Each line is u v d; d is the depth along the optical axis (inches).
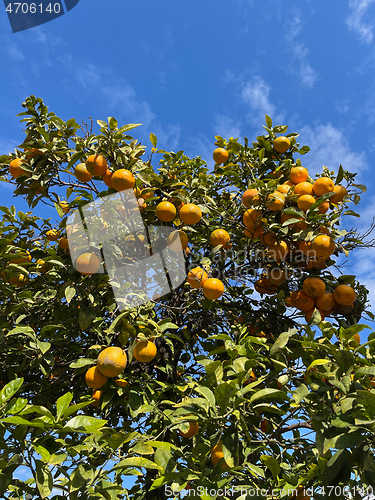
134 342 108.7
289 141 183.3
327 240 132.9
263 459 79.7
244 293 199.6
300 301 137.0
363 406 70.9
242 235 165.3
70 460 74.5
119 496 90.0
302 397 75.2
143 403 122.7
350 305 144.0
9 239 130.0
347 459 74.8
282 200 133.3
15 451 69.9
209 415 79.5
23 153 155.9
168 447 78.8
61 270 147.8
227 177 206.2
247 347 97.1
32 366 121.6
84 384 148.5
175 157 177.3
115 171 130.2
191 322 183.3
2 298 139.6
